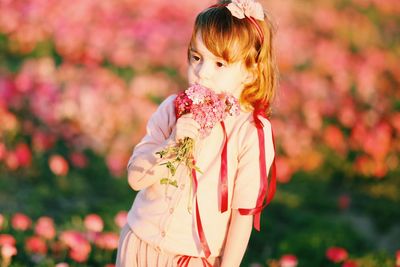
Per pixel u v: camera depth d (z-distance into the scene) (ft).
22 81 21.89
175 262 7.82
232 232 7.75
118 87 24.23
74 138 22.06
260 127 7.80
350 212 21.45
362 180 24.32
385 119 27.32
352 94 29.84
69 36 27.35
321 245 17.07
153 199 7.92
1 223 14.12
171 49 29.48
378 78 32.78
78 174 20.65
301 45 33.94
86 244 13.11
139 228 7.91
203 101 7.38
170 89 26.96
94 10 29.76
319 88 28.58
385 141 24.44
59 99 22.20
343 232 18.51
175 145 7.53
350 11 43.50
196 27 7.75
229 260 7.71
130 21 30.27
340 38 37.37
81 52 27.53
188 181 7.77
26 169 19.90
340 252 14.55
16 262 13.16
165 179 7.34
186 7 32.83
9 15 28.22
